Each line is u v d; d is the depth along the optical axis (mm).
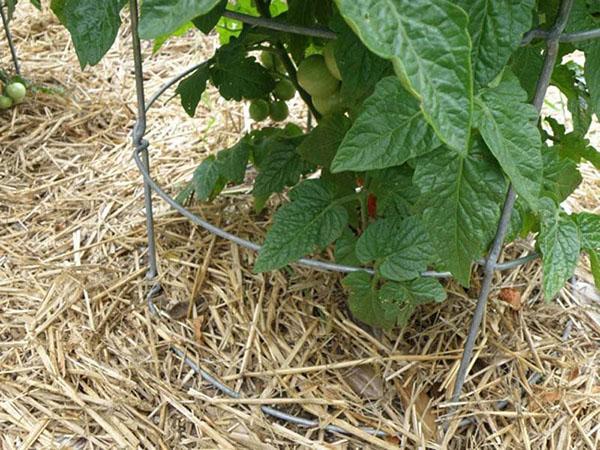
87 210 658
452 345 517
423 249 433
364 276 455
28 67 870
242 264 575
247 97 539
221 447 454
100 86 854
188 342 520
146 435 464
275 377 491
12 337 527
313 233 459
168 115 804
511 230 438
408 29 230
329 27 397
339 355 509
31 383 488
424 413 473
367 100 351
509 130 352
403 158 354
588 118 512
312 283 548
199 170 585
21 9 989
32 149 745
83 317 541
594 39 393
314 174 677
